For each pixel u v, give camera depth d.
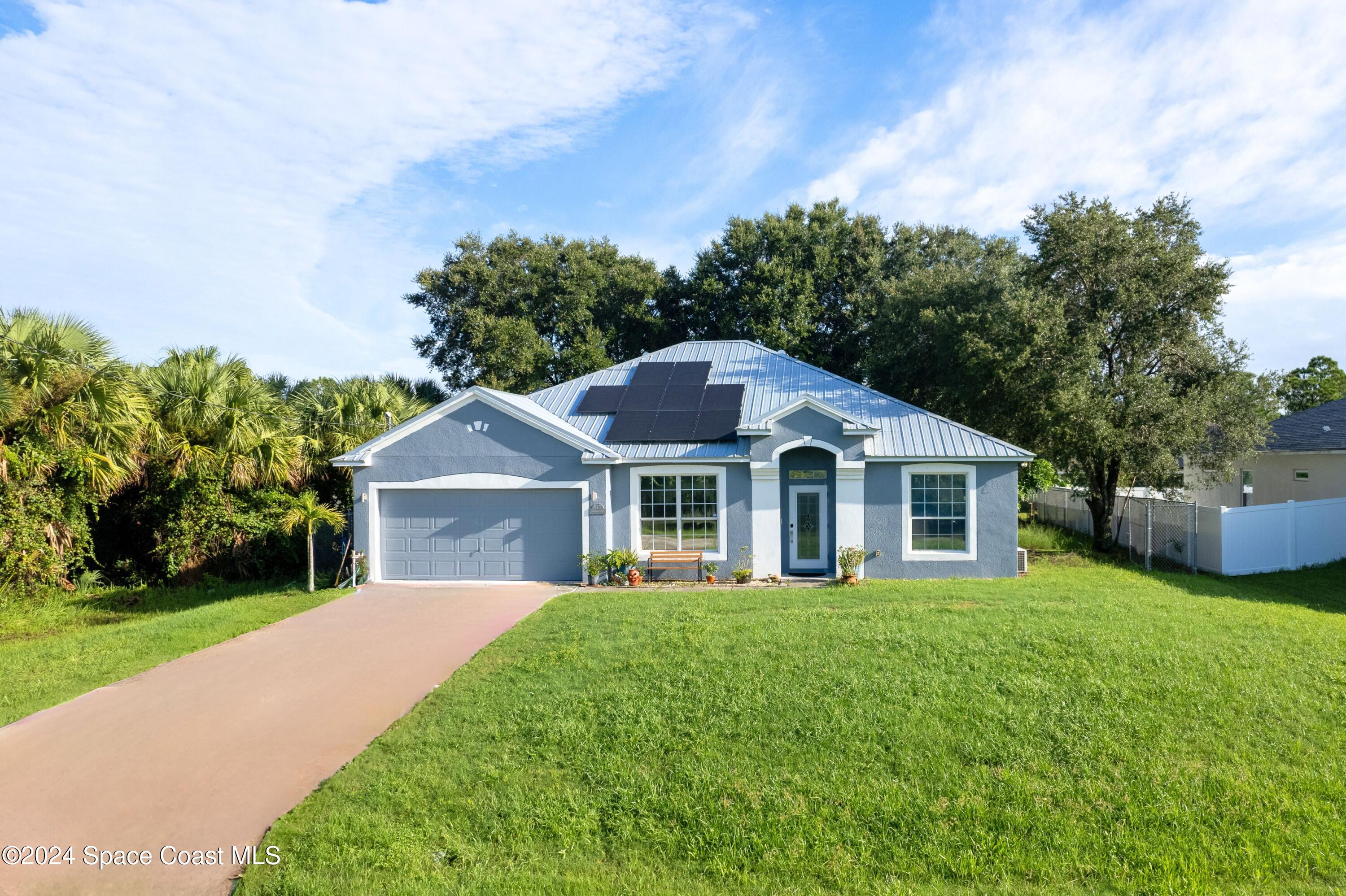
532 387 33.97
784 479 18.72
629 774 7.22
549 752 7.68
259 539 20.25
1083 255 20.92
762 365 22.20
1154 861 5.89
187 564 19.70
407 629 12.88
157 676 10.44
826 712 8.38
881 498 18.20
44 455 15.79
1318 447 23.64
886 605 13.39
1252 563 19.58
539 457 17.75
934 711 8.35
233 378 19.11
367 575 17.98
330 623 13.40
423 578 18.16
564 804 6.80
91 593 18.58
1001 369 20.95
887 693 8.83
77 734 8.41
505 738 8.03
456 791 7.01
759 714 8.40
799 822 6.45
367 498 18.03
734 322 35.44
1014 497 17.97
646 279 37.28
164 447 17.91
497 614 13.88
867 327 33.88
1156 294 20.58
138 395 17.11
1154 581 17.56
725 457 18.12
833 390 20.50
